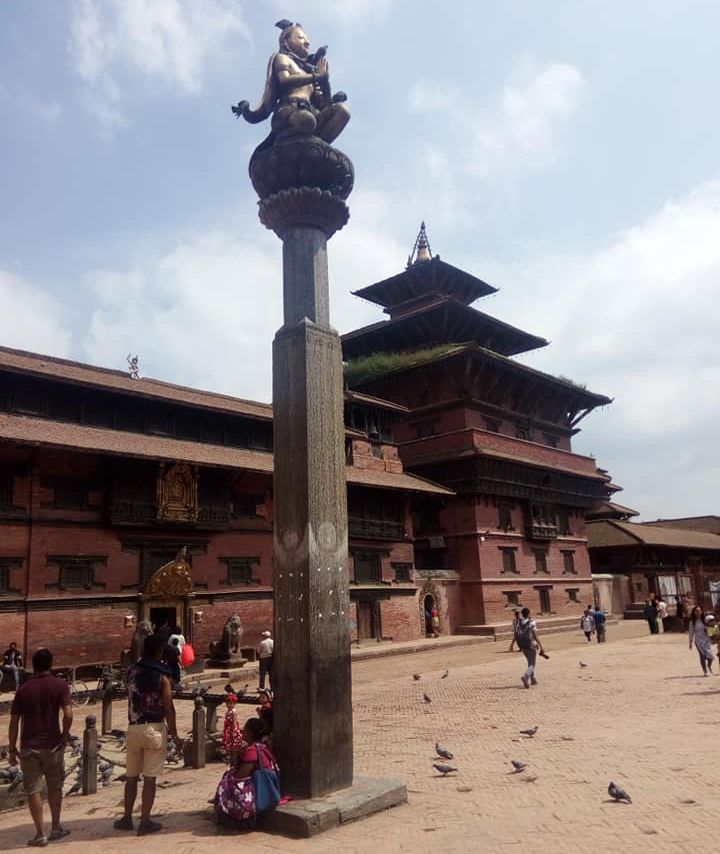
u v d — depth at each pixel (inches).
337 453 382.6
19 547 947.3
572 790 373.1
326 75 425.7
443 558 1772.9
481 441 1784.0
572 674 934.4
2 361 1050.7
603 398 2285.9
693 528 3425.2
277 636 362.6
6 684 856.9
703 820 309.9
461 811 342.3
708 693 710.5
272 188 410.0
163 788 438.6
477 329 2149.4
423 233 2475.4
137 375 1366.9
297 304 394.6
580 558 2092.8
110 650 1007.6
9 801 403.2
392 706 743.7
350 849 292.5
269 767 338.0
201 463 1101.7
